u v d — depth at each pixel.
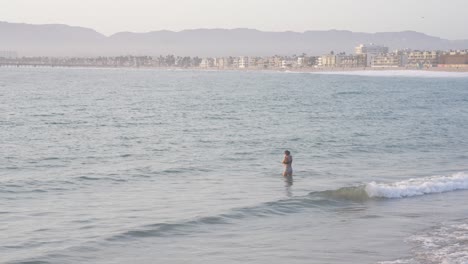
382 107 91.62
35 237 18.69
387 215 22.30
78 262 16.17
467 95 131.50
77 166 34.81
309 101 106.12
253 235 19.30
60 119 66.88
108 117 70.69
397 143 46.84
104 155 39.66
